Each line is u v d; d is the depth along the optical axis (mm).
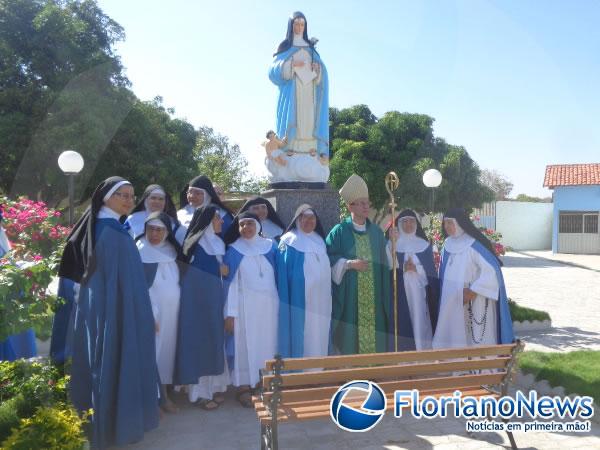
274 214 3439
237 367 3609
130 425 2738
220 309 3516
